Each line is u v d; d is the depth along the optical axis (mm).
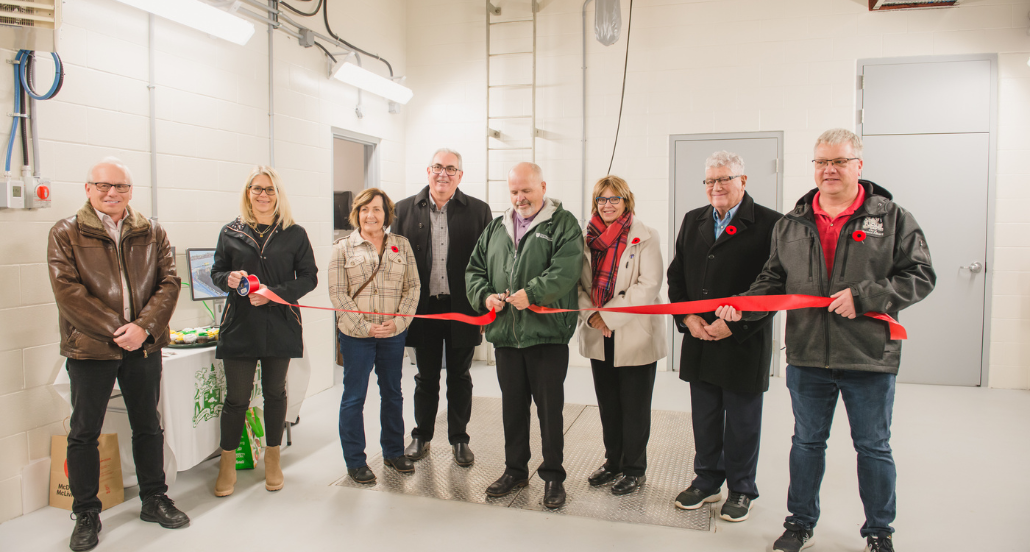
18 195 2502
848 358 2074
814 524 2303
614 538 2396
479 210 3211
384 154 5480
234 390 2764
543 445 2672
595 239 2723
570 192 5402
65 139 2744
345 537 2412
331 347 4738
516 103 5488
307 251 2971
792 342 2225
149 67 3178
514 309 2594
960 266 4691
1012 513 2574
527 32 5441
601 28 4844
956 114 4641
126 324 2330
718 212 2535
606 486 2867
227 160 3709
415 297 2975
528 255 2594
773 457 3227
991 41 4559
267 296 2672
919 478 2945
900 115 4734
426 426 3254
